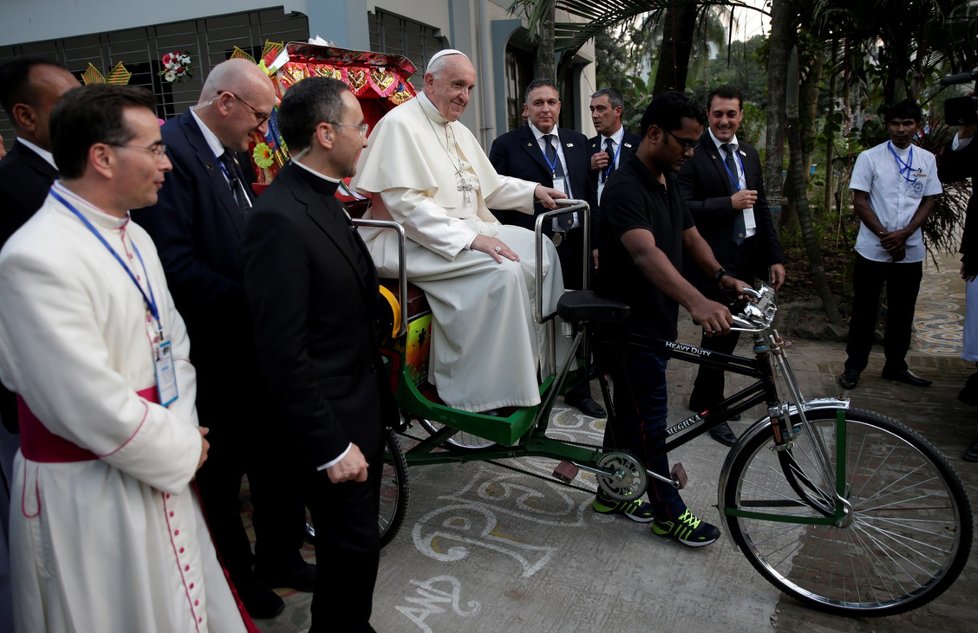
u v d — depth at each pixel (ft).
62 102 5.56
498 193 11.69
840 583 9.49
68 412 5.35
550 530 10.89
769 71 18.15
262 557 9.45
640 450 10.02
